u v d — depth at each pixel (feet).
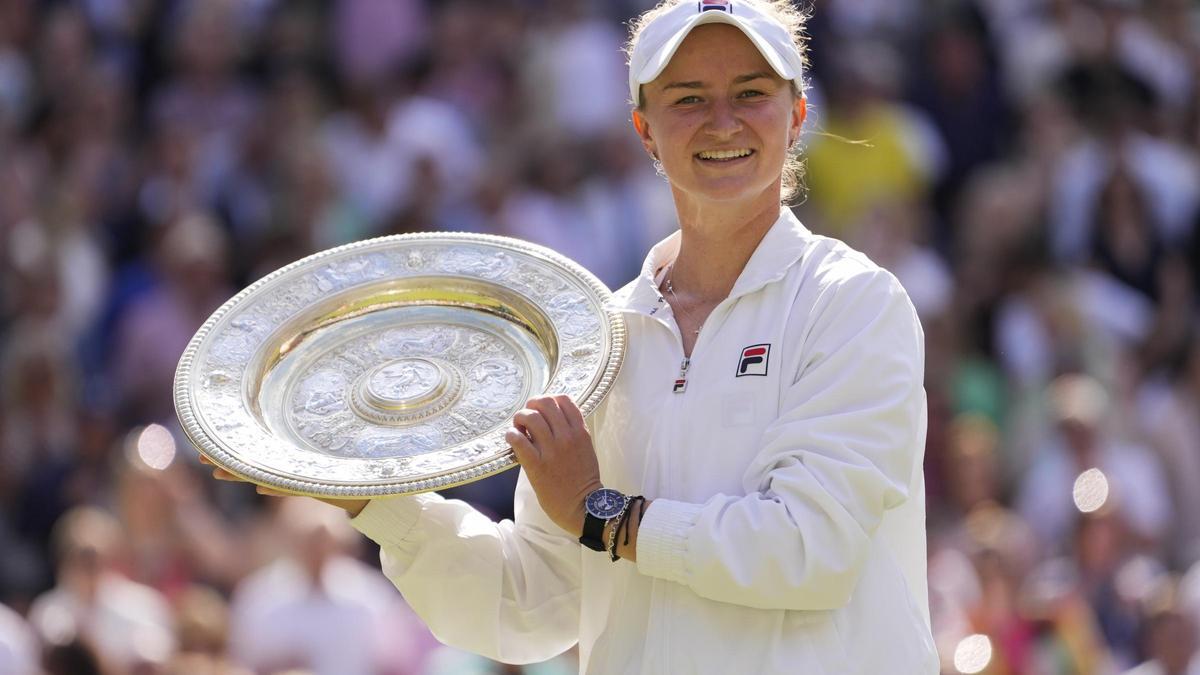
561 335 41.75
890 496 38.55
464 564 43.52
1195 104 144.56
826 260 41.09
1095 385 113.91
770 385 39.93
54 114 133.59
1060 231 129.18
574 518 39.17
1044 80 140.67
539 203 125.70
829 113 135.13
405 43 142.10
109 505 105.29
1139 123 137.28
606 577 41.45
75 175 128.16
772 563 37.70
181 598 93.09
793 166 43.75
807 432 38.73
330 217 125.39
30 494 105.70
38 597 102.89
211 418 40.86
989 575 92.99
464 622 43.96
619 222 124.88
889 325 39.70
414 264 44.47
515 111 138.62
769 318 40.68
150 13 139.54
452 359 43.06
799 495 38.01
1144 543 105.09
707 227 41.93
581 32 138.82
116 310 118.83
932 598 92.79
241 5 141.08
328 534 91.56
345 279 44.32
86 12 139.95
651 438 40.75
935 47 142.72
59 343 113.70
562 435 39.19
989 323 124.36
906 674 39.19
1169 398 117.50
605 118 134.51
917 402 39.81
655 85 40.78
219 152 130.82
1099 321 122.52
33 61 137.69
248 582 95.30
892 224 125.08
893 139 134.00
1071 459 107.45
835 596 38.06
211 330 43.06
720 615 39.22
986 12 145.89
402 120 132.77
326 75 140.77
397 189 127.95
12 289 117.19
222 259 121.39
